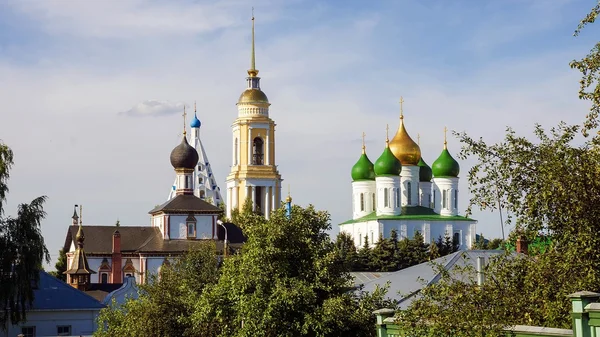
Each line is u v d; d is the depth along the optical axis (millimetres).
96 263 147250
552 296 31609
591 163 31234
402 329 33125
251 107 184000
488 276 33281
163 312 59875
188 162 152375
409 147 188625
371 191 190000
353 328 44844
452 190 189375
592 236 30734
